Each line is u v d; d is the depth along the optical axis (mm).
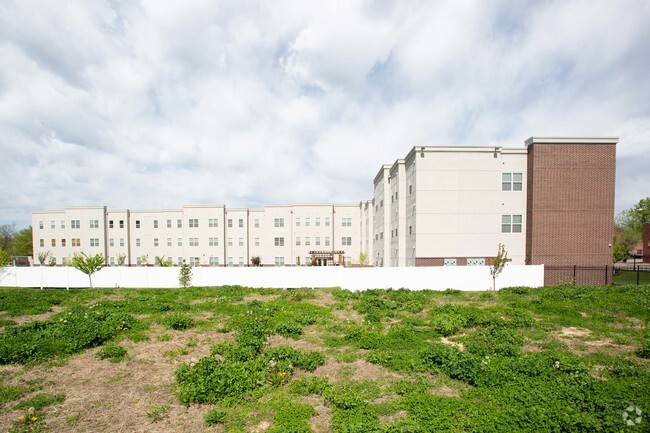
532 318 11945
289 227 44312
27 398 6371
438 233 23062
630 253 59781
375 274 20859
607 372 7387
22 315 13742
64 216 44156
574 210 22359
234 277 22906
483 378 6855
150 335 10562
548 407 5492
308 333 10906
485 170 23203
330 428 5328
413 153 23844
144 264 43031
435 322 11492
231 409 5879
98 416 5711
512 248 23094
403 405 5918
